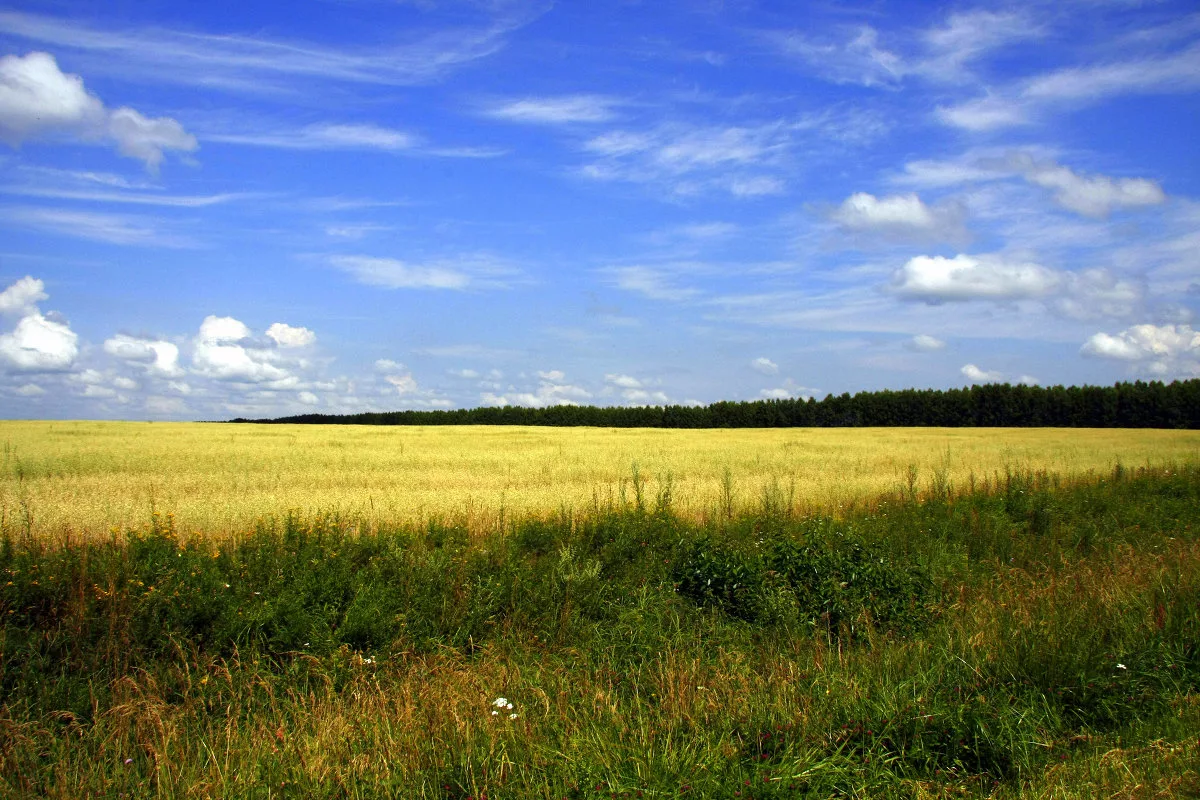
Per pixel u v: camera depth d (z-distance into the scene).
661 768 4.57
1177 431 76.19
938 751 5.07
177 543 9.83
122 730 5.64
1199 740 4.94
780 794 4.32
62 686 6.45
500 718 5.49
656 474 26.45
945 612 8.73
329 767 4.77
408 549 10.48
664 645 7.81
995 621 7.25
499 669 6.88
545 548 11.92
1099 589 8.09
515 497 18.66
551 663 7.50
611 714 5.53
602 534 12.11
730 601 9.33
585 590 9.34
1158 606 7.20
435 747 4.94
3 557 8.64
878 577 9.34
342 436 48.00
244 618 7.57
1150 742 4.98
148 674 6.66
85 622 7.34
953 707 5.42
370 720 5.59
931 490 19.70
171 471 26.08
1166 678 5.98
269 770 4.81
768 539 11.49
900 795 4.54
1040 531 14.58
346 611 7.98
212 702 6.36
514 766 4.70
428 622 8.17
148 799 4.65
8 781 4.96
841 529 12.81
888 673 6.08
